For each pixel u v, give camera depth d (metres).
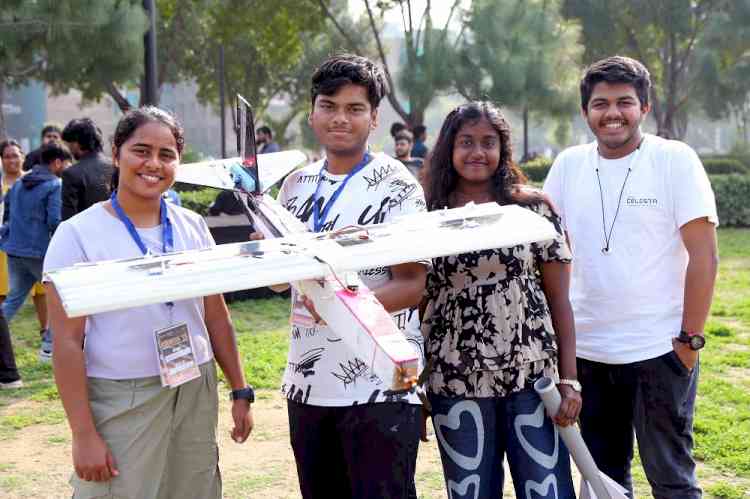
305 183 2.92
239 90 28.16
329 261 2.24
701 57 21.58
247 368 6.20
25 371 6.36
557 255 2.88
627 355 3.14
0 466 4.48
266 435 4.90
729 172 19.70
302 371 2.74
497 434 2.89
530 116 20.08
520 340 2.81
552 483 2.80
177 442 2.60
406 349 1.96
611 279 3.17
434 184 2.98
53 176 6.77
